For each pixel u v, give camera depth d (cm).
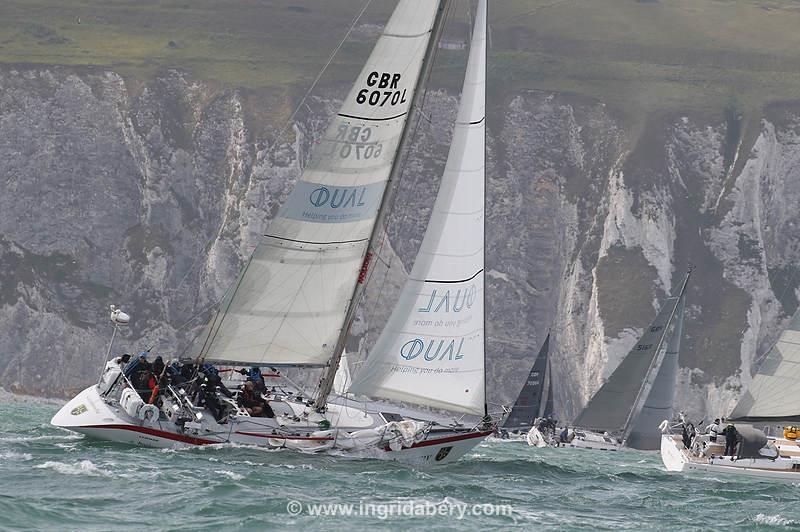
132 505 6800
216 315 9544
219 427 9269
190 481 7731
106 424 9162
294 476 8356
